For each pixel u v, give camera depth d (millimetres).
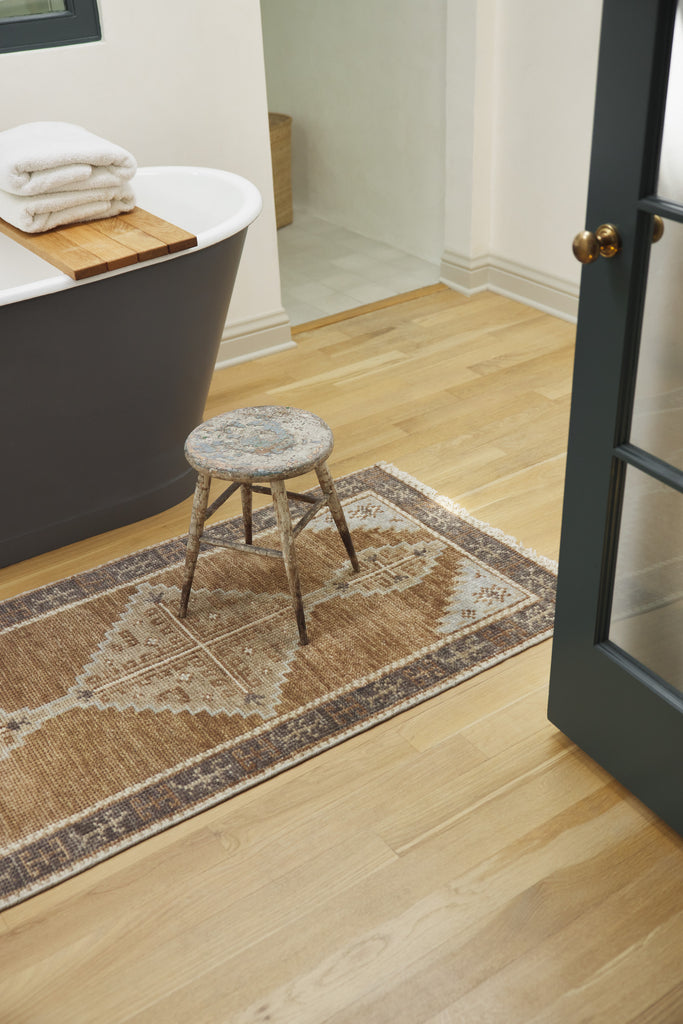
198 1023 1369
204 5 2750
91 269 2014
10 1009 1399
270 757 1782
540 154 3312
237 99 2926
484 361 3201
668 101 1212
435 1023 1356
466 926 1482
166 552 2371
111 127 2754
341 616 2119
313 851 1614
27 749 1825
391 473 2615
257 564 2307
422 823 1653
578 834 1621
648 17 1183
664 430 1391
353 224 4355
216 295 2342
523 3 3156
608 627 1632
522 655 2002
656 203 1258
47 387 2125
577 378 1486
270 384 3105
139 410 2332
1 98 2561
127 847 1634
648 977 1400
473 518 2418
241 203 2508
